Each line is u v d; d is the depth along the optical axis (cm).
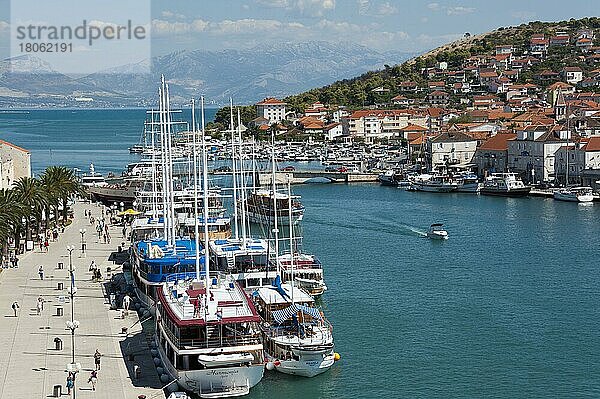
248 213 17538
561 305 11169
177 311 8038
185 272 10438
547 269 13512
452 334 9856
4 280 12269
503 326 10188
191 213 16225
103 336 9350
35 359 8462
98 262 13812
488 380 8388
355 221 19250
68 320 10000
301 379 8400
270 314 9144
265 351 8744
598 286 12256
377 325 10219
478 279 12800
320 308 10975
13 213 13550
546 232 17312
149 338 9238
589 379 8406
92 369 8175
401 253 15075
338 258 14588
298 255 12512
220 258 10656
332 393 8044
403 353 9169
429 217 19912
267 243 11519
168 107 13538
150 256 10744
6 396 7362
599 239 16312
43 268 13238
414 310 10925
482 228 18025
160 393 7550
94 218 19525
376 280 12744
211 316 7856
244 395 7819
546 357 9050
